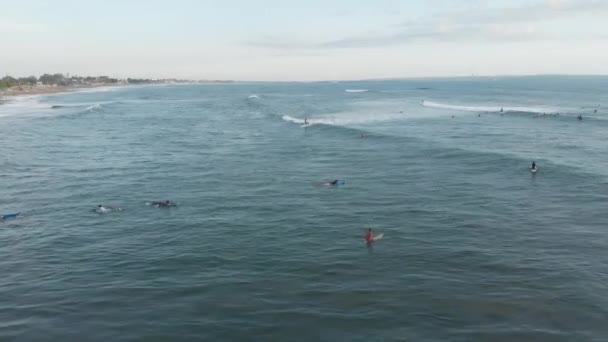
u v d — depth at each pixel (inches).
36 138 2827.3
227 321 732.0
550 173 1700.3
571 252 979.3
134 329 714.2
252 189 1560.0
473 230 1127.0
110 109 5260.8
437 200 1390.3
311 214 1278.3
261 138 2743.6
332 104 5728.3
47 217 1286.9
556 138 2554.1
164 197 1473.9
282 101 6510.8
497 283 845.2
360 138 2625.5
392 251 1005.8
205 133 3024.1
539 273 882.1
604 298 781.3
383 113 4284.0
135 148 2447.1
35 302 802.8
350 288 836.0
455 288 828.6
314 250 1019.3
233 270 922.1
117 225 1213.7
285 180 1678.2
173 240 1096.2
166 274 908.0
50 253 1027.3
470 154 2069.4
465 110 4456.2
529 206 1312.7
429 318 730.8
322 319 732.7
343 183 1606.8
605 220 1176.2
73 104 6141.7
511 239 1062.4
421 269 912.3
